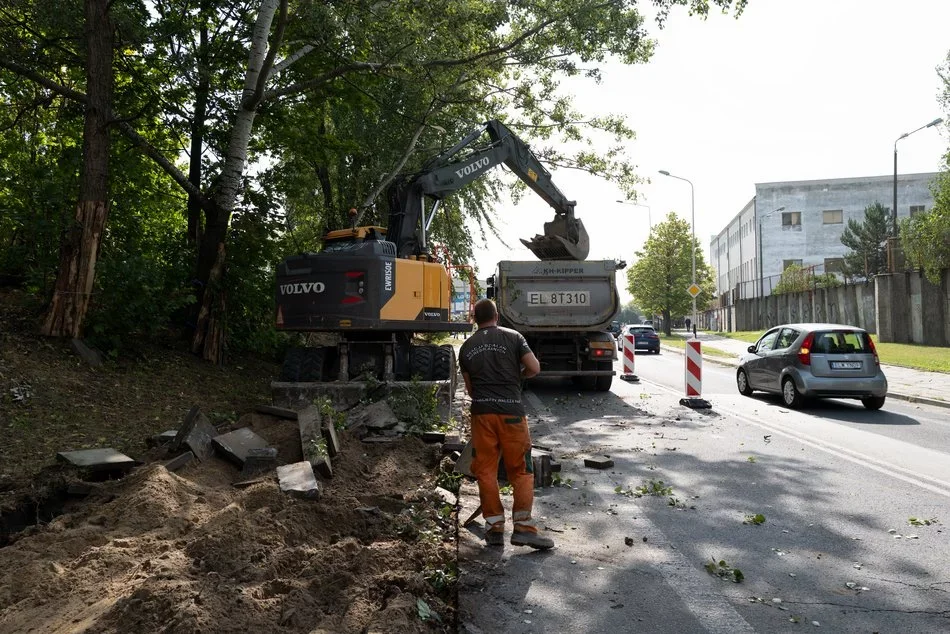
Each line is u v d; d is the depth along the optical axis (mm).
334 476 6250
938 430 10297
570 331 15586
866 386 12320
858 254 50375
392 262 10117
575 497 6500
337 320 9844
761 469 7660
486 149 14047
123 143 13805
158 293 11336
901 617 3922
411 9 12859
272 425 7465
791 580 4477
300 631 3350
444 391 9961
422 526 5117
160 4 13492
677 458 8258
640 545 5145
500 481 6984
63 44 12961
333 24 12328
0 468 6305
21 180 11320
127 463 6074
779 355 13367
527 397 14734
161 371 10922
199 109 14242
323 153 15797
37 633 3340
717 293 98438
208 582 3711
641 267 66875
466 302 18375
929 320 27953
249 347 13930
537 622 3840
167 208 17984
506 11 13383
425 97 18016
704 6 12898
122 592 3678
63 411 8148
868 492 6660
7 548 4340
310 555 4281
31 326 10344
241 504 5145
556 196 15969
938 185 25859
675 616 3934
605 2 13727
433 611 3744
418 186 12562
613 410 12609
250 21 14516
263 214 13969
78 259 10234
